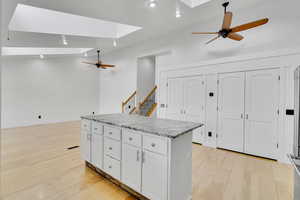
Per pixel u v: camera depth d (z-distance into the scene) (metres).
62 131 5.43
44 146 3.89
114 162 2.26
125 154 2.10
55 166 2.86
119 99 7.11
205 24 4.12
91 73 7.91
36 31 3.67
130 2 3.03
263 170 2.79
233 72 3.70
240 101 3.62
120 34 5.09
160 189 1.74
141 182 1.92
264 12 3.29
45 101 6.63
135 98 6.37
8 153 3.42
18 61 5.96
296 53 2.93
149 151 1.83
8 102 5.78
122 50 6.82
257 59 3.37
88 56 7.73
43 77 6.55
